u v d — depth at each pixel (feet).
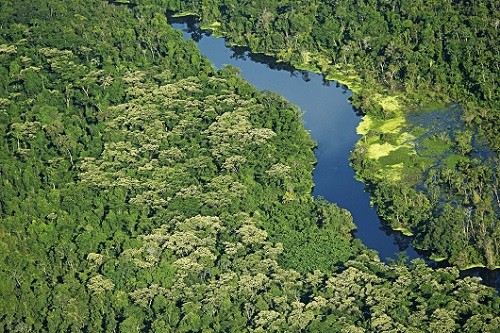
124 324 595.06
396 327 571.69
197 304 610.24
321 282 621.31
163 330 591.37
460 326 570.87
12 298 623.77
